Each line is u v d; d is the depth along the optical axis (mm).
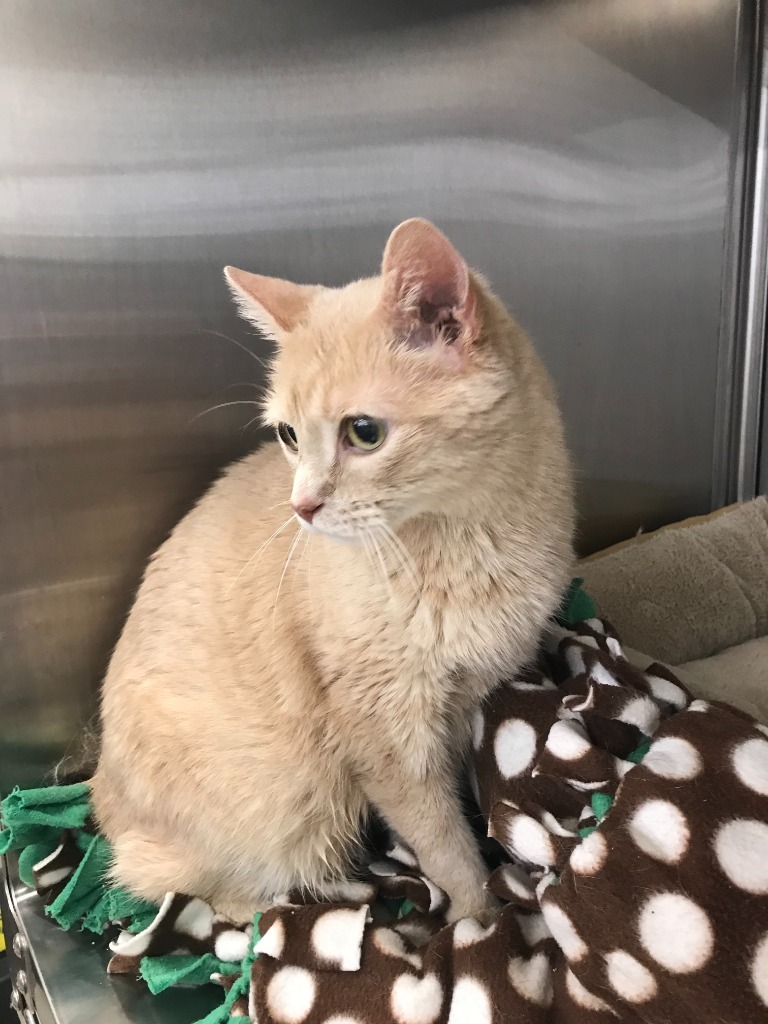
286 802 969
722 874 605
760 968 572
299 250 1159
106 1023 836
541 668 978
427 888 916
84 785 1077
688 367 1607
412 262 725
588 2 1295
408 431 751
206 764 958
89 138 985
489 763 877
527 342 904
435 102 1212
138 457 1107
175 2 993
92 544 1105
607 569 1392
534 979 711
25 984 968
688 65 1430
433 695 884
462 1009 704
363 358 757
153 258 1057
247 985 817
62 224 992
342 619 868
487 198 1298
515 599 867
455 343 766
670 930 597
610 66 1351
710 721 716
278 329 847
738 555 1489
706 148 1493
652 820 645
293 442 868
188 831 967
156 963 874
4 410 1010
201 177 1064
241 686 955
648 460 1628
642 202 1454
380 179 1197
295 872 1010
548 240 1382
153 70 1001
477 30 1214
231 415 1158
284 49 1078
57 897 960
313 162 1138
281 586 934
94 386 1057
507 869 831
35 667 1105
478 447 778
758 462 1720
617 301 1488
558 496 898
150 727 977
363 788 975
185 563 1016
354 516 769
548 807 797
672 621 1396
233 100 1060
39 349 1013
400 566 825
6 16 909
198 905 931
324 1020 741
